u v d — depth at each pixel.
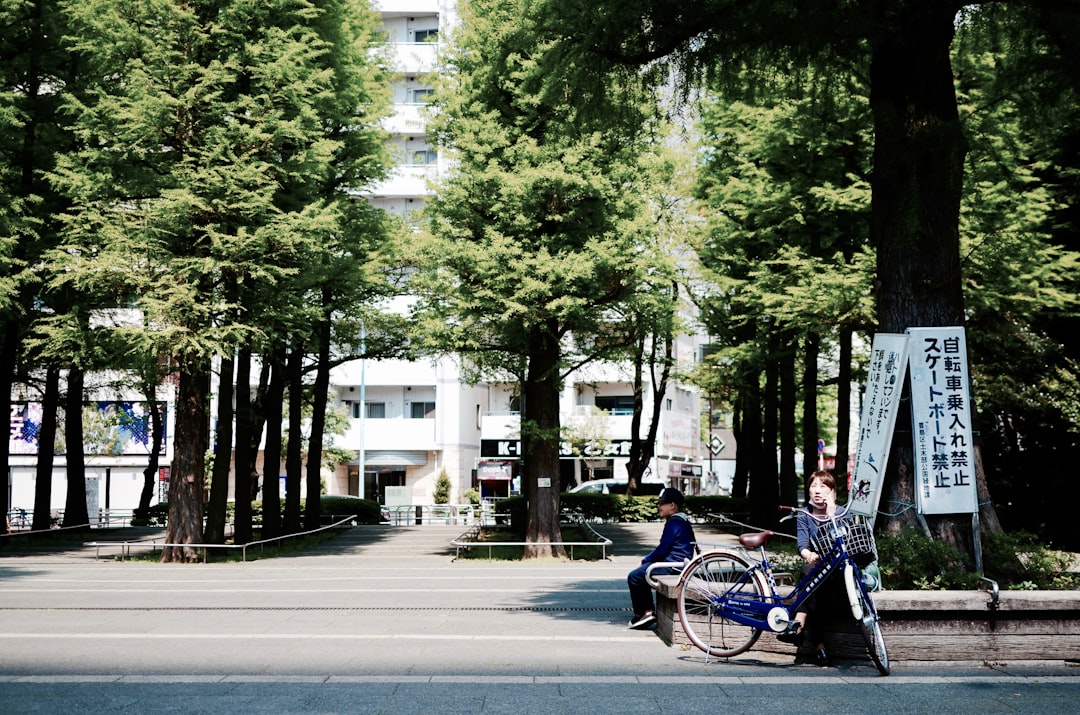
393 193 46.97
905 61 8.79
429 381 48.53
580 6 8.55
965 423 8.73
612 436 49.34
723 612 7.89
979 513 9.09
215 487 23.06
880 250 9.13
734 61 8.63
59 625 9.87
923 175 8.75
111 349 22.52
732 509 35.50
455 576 16.31
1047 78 9.22
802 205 20.16
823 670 7.33
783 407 26.67
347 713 5.79
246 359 25.20
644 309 21.98
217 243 19.27
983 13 8.65
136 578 15.99
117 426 43.66
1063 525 21.55
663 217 26.03
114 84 22.36
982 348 21.72
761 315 23.98
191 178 19.58
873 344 8.95
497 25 20.78
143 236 19.58
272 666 7.45
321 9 22.00
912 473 8.95
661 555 9.29
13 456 44.62
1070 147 20.14
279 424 26.59
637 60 8.72
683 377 34.25
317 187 23.27
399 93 49.31
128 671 7.23
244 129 19.88
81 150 22.84
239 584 14.73
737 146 24.66
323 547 25.33
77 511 30.47
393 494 44.31
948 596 7.57
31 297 24.75
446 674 7.12
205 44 20.56
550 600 12.29
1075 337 22.23
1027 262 18.23
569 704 6.05
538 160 20.41
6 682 6.71
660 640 8.83
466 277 21.12
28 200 23.77
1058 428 21.41
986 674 7.16
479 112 21.17
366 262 25.30
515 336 22.22
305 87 20.83
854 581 7.29
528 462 24.09
